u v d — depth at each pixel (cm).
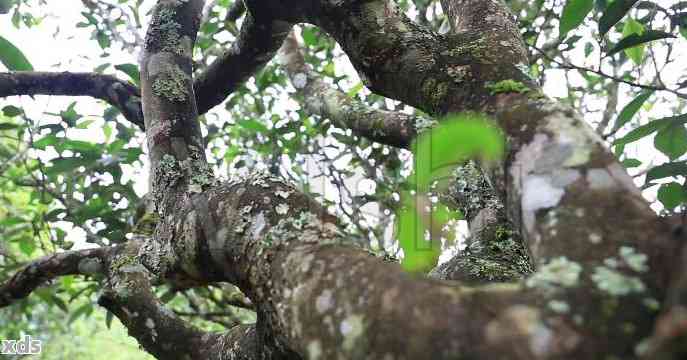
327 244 45
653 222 35
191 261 56
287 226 48
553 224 37
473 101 51
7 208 189
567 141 41
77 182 150
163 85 80
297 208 51
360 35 63
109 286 97
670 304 26
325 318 37
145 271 95
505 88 50
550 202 39
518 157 43
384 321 33
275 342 50
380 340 33
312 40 162
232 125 171
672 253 32
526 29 138
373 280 36
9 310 223
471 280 78
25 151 146
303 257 44
